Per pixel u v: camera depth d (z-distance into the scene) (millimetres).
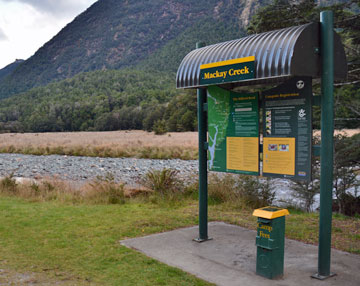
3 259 4391
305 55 3916
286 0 9945
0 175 16828
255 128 4688
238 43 4605
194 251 4777
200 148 5355
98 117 138375
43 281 3727
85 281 3734
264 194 8977
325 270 3898
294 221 6691
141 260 4383
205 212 5316
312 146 4121
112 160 24641
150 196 8820
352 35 9641
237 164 4922
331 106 3889
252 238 5430
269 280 3805
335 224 6512
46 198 8836
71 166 21047
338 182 10961
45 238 5285
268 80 5582
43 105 167875
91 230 5750
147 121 106875
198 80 4988
